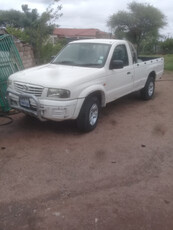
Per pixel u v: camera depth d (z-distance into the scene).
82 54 6.25
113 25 39.28
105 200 3.45
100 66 5.79
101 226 3.01
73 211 3.23
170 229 3.00
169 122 6.48
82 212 3.22
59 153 4.68
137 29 38.53
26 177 3.92
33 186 3.71
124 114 7.00
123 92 6.73
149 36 39.66
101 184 3.80
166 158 4.65
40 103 4.92
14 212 3.20
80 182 3.83
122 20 38.19
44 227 2.97
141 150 4.92
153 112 7.26
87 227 2.98
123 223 3.06
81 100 5.10
